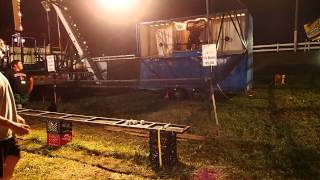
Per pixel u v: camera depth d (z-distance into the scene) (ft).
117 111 41.88
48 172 20.59
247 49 45.73
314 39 61.72
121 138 28.68
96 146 25.71
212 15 47.98
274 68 62.13
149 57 50.14
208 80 30.19
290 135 26.78
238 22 45.80
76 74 60.34
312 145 24.17
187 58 46.96
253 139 26.25
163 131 20.57
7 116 12.46
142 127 21.56
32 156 23.84
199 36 50.57
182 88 46.73
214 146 25.04
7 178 13.41
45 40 66.80
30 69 60.13
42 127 34.47
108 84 62.64
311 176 18.67
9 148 13.19
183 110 38.93
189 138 27.32
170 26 53.06
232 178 18.75
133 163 21.77
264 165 20.58
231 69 45.62
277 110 35.76
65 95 59.41
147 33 54.65
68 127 26.43
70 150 25.16
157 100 47.88
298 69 59.93
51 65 40.40
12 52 58.59
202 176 19.10
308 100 39.55
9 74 34.94
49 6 55.01
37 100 56.29
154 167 20.84
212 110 37.68
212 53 27.14
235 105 39.75
